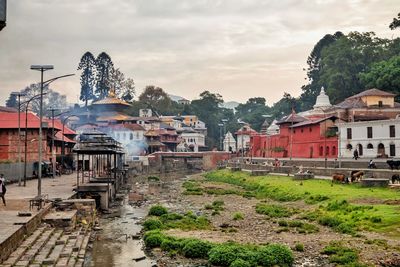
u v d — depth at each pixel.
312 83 175.38
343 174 66.00
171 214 48.94
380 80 107.69
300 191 61.88
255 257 29.48
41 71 44.34
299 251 32.56
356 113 96.62
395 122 79.06
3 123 83.12
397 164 63.91
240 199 65.94
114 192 67.81
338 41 143.62
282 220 44.72
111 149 55.88
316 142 98.44
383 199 48.84
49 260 25.41
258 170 92.44
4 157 82.56
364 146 85.06
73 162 102.50
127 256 32.03
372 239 34.62
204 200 66.12
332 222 41.16
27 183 64.19
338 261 29.56
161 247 34.25
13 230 26.30
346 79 132.75
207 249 32.28
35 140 83.38
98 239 37.50
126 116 176.12
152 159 145.75
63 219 34.84
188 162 169.25
